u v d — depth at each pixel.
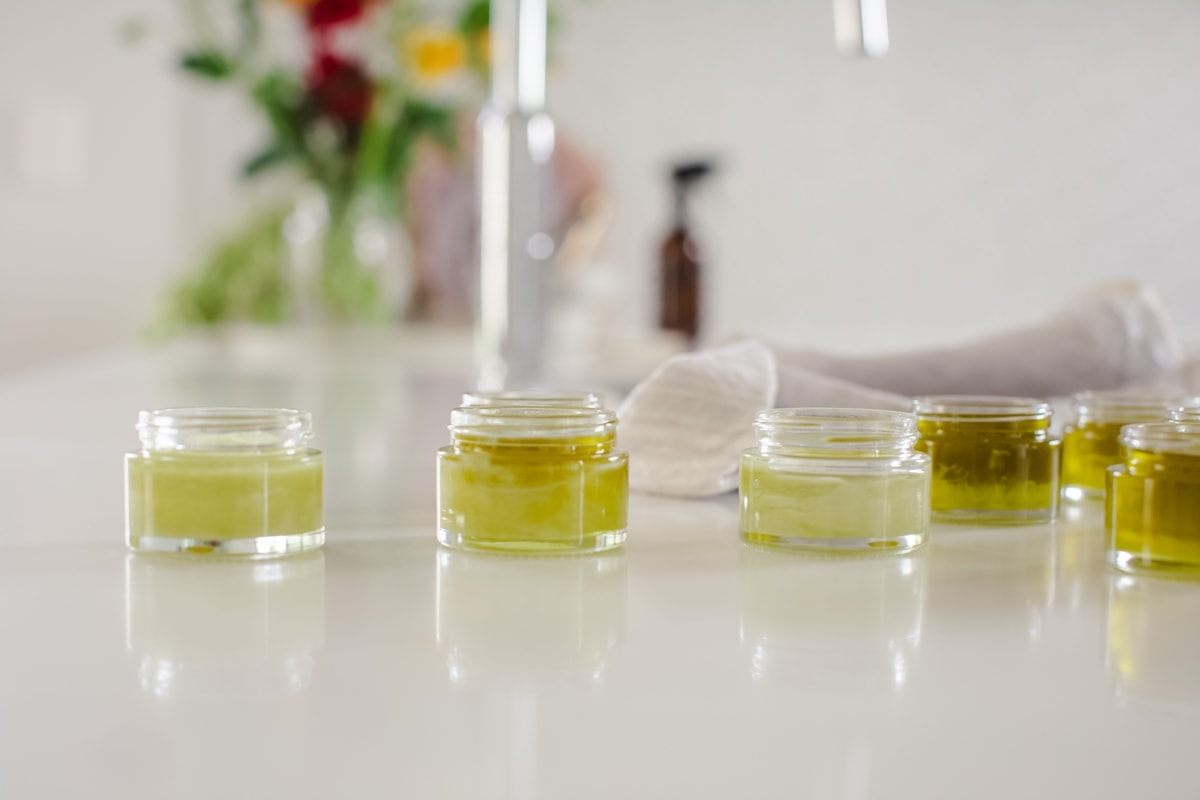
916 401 0.83
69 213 3.79
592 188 3.66
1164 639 0.50
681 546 0.71
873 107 3.65
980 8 3.59
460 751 0.36
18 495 0.89
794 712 0.40
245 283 2.81
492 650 0.48
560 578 0.62
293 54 3.56
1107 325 1.12
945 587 0.60
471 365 2.40
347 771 0.34
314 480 0.69
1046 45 3.58
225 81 2.73
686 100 3.67
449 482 0.70
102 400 1.64
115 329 3.82
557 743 0.37
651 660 0.46
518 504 0.68
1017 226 3.62
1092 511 0.86
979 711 0.40
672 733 0.38
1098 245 3.60
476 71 2.53
